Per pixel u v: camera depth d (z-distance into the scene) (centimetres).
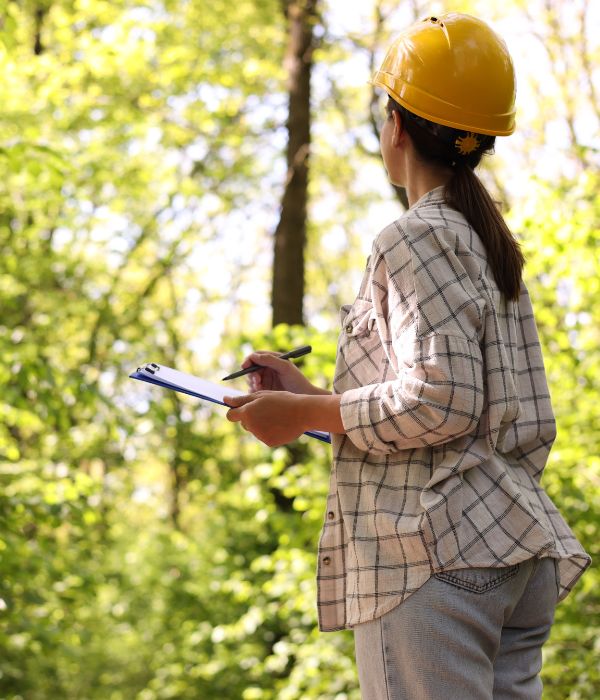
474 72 193
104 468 1316
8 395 598
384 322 184
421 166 198
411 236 181
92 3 963
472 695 169
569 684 634
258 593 949
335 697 748
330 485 192
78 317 1377
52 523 627
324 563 190
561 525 190
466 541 171
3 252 1136
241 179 1505
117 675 1499
